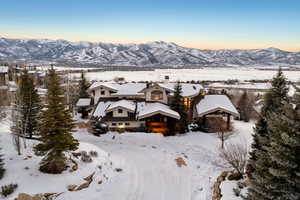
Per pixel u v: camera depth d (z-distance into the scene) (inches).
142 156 841.5
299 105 362.9
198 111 1234.6
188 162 805.2
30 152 676.7
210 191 617.3
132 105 1284.4
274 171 358.9
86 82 1941.4
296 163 354.0
